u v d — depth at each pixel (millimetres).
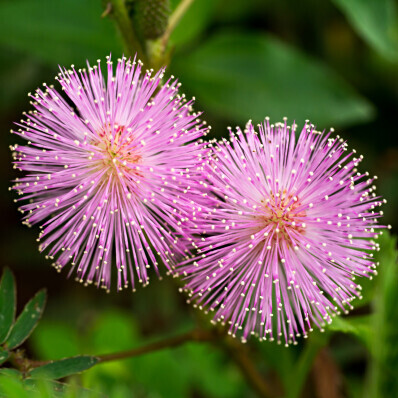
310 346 157
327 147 139
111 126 138
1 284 139
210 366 188
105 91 140
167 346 155
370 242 140
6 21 185
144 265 137
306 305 139
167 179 136
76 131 139
